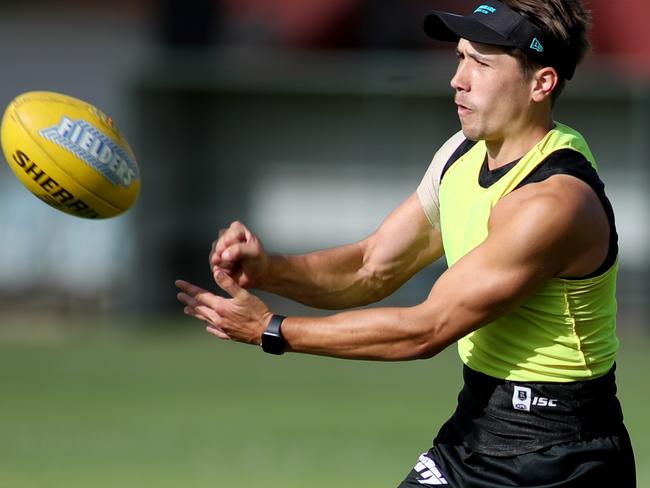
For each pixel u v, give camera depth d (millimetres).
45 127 18766
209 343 66375
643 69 73375
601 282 16578
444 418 44875
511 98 16672
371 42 79938
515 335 16797
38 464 36125
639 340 68250
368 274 19266
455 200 17422
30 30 84312
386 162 73500
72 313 73875
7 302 74125
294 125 73812
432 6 79875
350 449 38656
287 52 78938
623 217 71812
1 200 74562
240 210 74000
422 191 18984
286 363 60500
